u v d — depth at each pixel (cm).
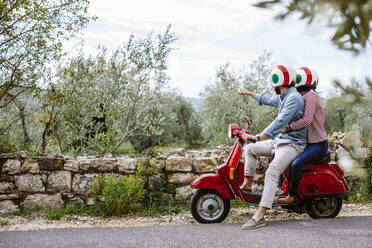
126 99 941
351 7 112
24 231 430
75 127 890
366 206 570
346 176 639
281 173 455
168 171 592
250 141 455
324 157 467
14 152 585
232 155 466
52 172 560
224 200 471
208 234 408
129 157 614
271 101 503
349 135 643
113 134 914
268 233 407
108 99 923
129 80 951
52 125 850
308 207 474
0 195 542
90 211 541
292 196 458
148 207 565
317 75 474
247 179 482
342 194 469
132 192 536
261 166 612
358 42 115
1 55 642
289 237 388
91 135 951
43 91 723
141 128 1002
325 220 468
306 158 449
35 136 920
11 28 637
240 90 528
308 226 436
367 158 632
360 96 129
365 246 353
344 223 449
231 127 467
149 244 371
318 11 116
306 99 455
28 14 631
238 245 362
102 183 561
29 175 554
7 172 550
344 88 130
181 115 2578
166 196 584
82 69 862
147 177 581
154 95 980
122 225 478
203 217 469
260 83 1533
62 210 534
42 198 553
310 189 462
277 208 465
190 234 409
